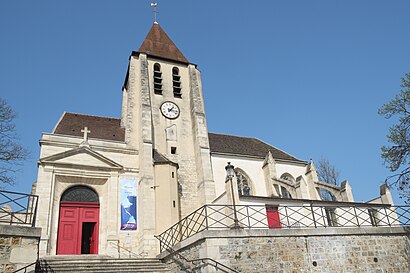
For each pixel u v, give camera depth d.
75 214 18.86
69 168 19.14
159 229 18.61
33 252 10.07
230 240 11.98
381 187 21.47
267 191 25.69
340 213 17.98
